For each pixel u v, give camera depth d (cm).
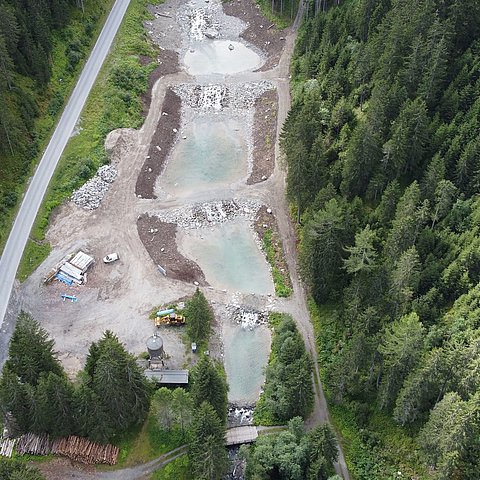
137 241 10050
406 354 6781
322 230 8312
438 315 7756
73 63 13150
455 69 10112
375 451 7350
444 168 8725
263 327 8962
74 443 7188
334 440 6900
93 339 8538
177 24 16050
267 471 6975
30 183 10569
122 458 7225
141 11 15662
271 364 8231
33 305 8900
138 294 9212
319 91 11550
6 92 11062
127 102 12638
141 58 14088
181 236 10300
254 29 15875
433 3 10094
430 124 9244
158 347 7931
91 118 12006
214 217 10656
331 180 9719
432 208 8762
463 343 7062
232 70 14462
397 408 7144
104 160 11319
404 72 9888
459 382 6669
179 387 7694
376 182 9269
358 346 7231
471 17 10344
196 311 8194
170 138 12338
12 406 6944
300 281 9562
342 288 8856
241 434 7519
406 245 8225
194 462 6681
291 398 7412
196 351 8462
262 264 9931
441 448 6450
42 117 11706
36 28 12262
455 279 7875
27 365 7044
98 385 6900
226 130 12694
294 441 7050
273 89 13538
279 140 11956
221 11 16750
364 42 12206
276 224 10500
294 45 14975
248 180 11438
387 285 7938
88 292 9175
